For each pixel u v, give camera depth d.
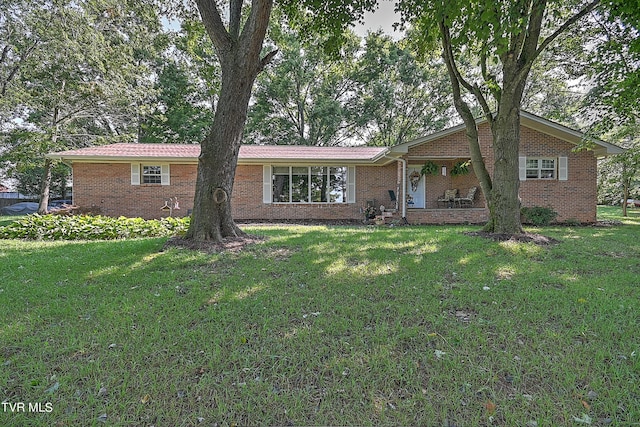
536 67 13.01
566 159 12.94
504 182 7.89
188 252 6.19
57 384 2.24
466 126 8.55
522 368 2.43
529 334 2.93
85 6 14.41
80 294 3.98
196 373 2.39
